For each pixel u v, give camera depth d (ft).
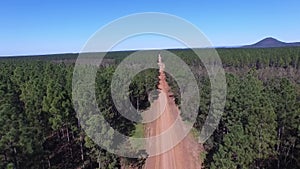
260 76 309.83
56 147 142.92
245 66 377.91
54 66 293.23
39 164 99.30
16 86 195.11
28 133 91.97
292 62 376.48
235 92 138.10
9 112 97.66
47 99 136.46
